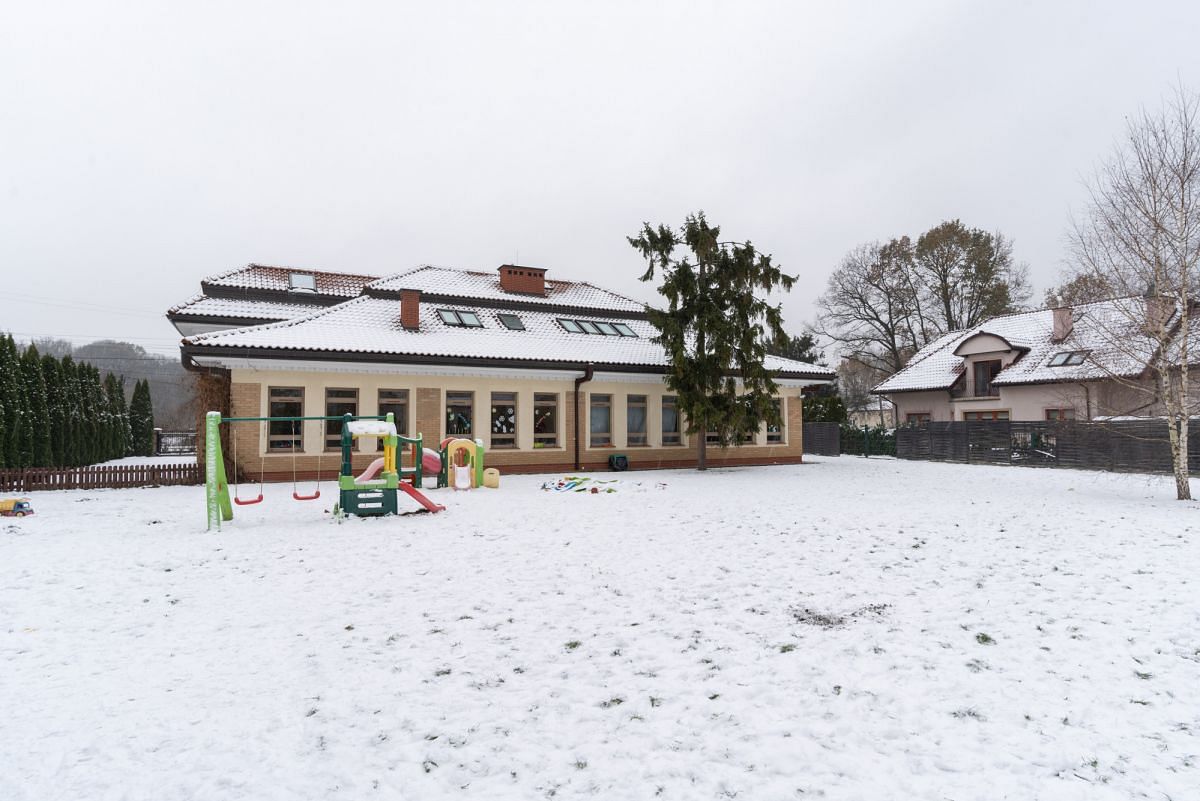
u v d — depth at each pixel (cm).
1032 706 452
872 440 3622
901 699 464
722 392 2422
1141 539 1033
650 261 2392
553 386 2377
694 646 571
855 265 4941
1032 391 3161
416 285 2684
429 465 1858
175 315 2389
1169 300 1522
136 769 385
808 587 753
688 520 1238
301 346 1941
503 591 748
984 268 4397
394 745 412
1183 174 1473
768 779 369
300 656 558
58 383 2512
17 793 360
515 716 448
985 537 1052
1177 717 434
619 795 356
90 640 601
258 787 366
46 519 1282
